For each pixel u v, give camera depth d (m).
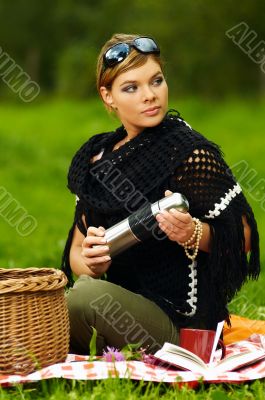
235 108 41.56
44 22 76.75
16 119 41.72
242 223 7.79
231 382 7.02
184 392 6.74
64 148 32.28
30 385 7.11
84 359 7.61
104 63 7.95
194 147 7.72
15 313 7.09
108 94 8.08
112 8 65.50
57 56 73.88
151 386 6.99
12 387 7.04
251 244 8.01
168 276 7.86
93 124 37.41
